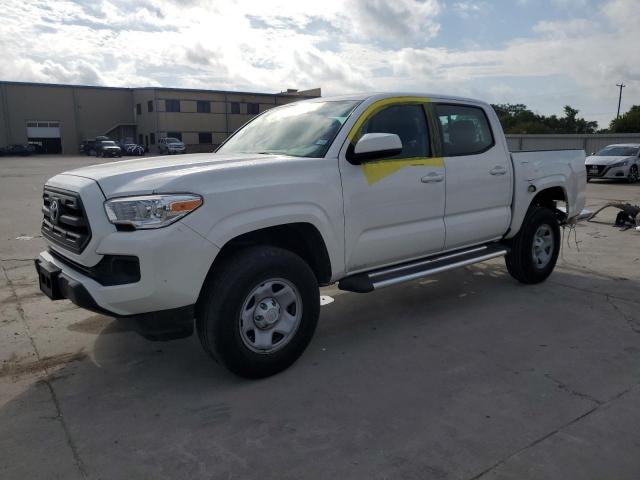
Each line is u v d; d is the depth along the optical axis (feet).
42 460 9.09
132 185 10.55
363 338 14.57
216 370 12.57
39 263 12.50
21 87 191.31
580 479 8.50
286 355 12.22
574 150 20.65
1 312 16.65
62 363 13.01
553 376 12.14
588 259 23.99
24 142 194.49
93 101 204.33
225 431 9.96
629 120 209.26
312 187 12.26
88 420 10.39
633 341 14.21
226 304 11.08
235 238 11.95
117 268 10.44
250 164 11.65
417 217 14.78
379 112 14.19
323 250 12.79
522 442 9.50
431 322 15.79
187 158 13.09
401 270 14.80
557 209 21.29
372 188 13.53
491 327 15.33
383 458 9.07
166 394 11.42
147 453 9.29
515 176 17.65
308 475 8.64
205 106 200.95
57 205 11.69
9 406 10.95
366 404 10.91
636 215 32.12
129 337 14.61
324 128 13.74
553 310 16.76
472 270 21.80
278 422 10.26
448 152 15.71
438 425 10.08
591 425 10.05
